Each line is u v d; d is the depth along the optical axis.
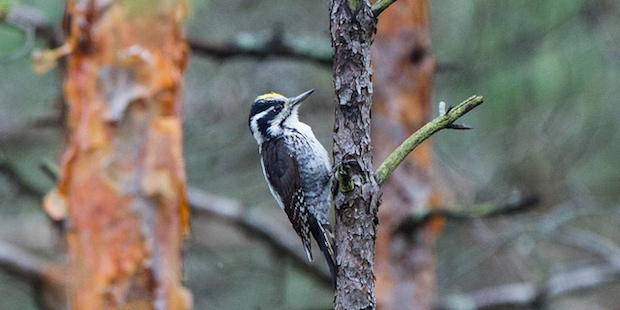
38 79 13.77
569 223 16.98
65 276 12.02
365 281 5.21
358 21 5.16
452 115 5.36
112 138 8.66
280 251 13.65
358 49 5.17
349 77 5.18
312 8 15.02
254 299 15.39
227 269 14.56
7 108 13.56
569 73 14.15
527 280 15.91
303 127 9.77
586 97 14.51
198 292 15.58
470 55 14.10
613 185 16.53
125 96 8.66
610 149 16.17
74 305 8.80
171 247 8.76
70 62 8.81
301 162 9.48
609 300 20.31
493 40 14.11
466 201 14.08
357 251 5.21
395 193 11.46
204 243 15.91
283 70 14.90
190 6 9.00
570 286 13.56
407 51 11.53
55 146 14.36
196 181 15.39
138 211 8.62
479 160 14.73
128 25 8.67
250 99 14.89
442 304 13.45
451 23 14.66
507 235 12.84
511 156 14.59
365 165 5.22
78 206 8.73
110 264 8.59
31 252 15.91
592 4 13.81
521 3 13.99
